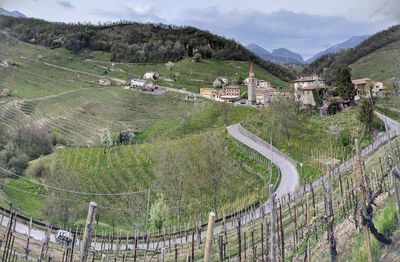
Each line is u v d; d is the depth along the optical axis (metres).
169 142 94.50
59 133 122.38
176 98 169.50
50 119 136.25
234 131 96.75
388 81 110.06
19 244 37.28
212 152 66.00
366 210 16.09
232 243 34.66
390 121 72.06
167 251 40.62
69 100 159.75
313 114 91.19
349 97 90.06
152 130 128.00
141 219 62.72
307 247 20.75
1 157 90.50
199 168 64.12
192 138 92.31
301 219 32.09
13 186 79.00
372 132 68.06
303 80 126.00
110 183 79.69
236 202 62.03
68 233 44.69
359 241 18.08
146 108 155.62
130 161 87.94
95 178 82.25
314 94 98.94
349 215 23.42
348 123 76.62
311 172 62.69
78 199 72.56
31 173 87.75
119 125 134.88
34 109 143.38
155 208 53.53
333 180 41.38
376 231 16.23
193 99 166.75
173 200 65.69
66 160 93.50
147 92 174.50
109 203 72.44
